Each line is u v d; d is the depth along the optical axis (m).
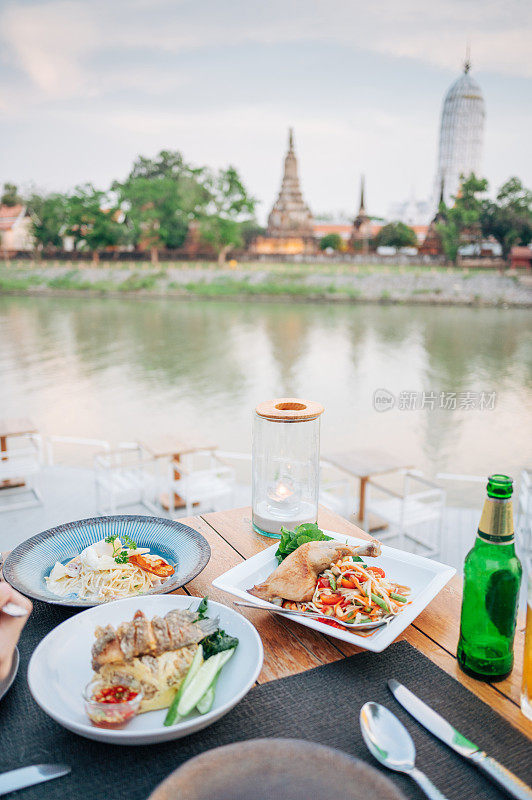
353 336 28.75
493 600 0.90
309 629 1.08
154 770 0.76
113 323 31.86
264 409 1.44
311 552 1.15
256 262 35.34
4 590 0.89
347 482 4.23
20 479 5.43
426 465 12.27
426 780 0.72
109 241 36.00
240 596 1.12
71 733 0.82
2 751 0.79
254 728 0.83
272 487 1.47
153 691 0.84
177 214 35.31
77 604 1.05
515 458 12.77
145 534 1.38
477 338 27.09
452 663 0.98
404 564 1.25
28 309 34.38
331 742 0.80
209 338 28.83
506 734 0.81
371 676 0.94
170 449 4.53
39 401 18.73
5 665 0.88
